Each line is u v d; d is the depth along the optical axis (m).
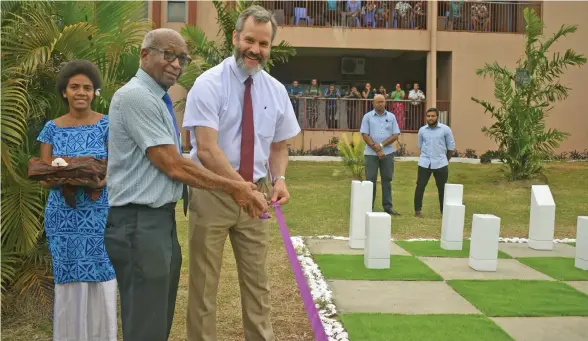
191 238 3.32
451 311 4.74
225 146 3.31
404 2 20.33
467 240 7.81
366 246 6.23
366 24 20.31
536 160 14.46
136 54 5.49
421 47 20.02
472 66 20.31
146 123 2.70
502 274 6.00
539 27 14.36
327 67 22.62
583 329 4.34
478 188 13.41
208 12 19.52
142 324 2.70
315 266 6.16
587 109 20.33
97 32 5.36
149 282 2.71
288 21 20.52
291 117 3.58
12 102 4.46
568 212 10.34
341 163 18.16
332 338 4.12
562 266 6.38
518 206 10.92
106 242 2.77
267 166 3.55
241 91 3.32
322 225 8.79
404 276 5.85
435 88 20.06
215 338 3.42
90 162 3.60
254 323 3.42
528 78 14.43
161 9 19.44
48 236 3.77
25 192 4.58
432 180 14.69
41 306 4.51
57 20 5.32
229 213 3.29
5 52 4.81
